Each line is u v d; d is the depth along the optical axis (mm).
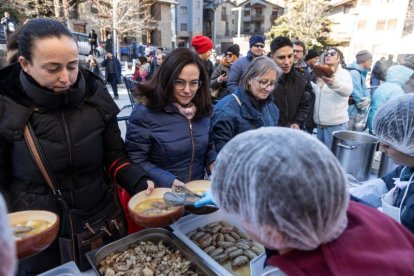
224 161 478
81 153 1012
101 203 1108
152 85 1291
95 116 1061
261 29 34781
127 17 18266
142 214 918
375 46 18047
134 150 1290
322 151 444
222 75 3127
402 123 852
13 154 953
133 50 16969
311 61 3736
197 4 31500
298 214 406
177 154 1312
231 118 1544
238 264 966
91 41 13852
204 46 3303
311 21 19781
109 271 877
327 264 438
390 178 1146
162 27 25344
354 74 3158
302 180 403
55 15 14438
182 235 1039
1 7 13266
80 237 999
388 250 479
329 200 417
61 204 994
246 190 439
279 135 457
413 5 16281
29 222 824
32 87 898
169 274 882
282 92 2281
